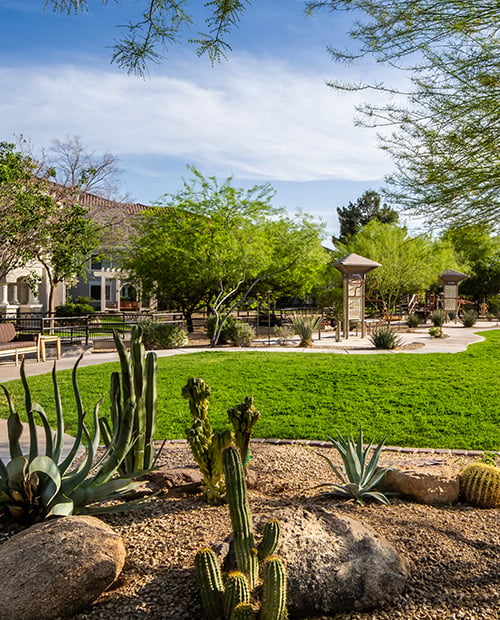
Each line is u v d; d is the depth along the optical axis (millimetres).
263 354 15297
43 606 2637
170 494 4324
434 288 39906
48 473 3621
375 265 21359
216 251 19438
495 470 4371
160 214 21766
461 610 2811
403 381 10539
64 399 8984
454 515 4020
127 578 3014
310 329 18438
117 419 4336
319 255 24406
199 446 4035
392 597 2893
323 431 7062
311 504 4223
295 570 2873
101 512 3715
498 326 28688
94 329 18656
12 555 2842
